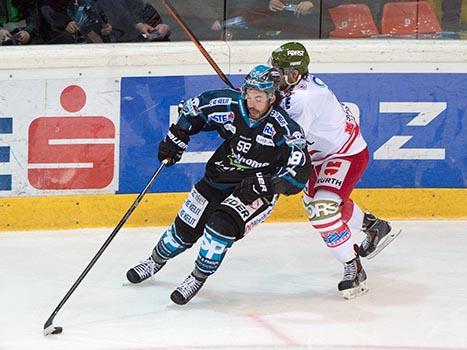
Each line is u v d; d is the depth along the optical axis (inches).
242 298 522.6
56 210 634.2
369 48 648.4
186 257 591.2
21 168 626.8
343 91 653.3
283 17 682.2
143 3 665.0
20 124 622.8
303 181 477.1
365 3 686.5
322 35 687.1
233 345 455.5
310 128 506.9
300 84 492.7
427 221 665.6
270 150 487.8
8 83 616.7
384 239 574.9
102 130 633.0
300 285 546.0
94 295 523.5
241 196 486.0
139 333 470.0
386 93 656.4
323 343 460.1
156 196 644.7
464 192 669.3
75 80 624.4
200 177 647.8
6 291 527.8
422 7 690.2
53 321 485.1
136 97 633.6
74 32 661.9
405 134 661.3
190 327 478.3
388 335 472.1
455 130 664.4
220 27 679.7
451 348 457.1
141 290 532.4
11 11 653.3
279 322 487.2
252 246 612.4
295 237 631.8
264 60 641.0
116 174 639.8
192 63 636.7
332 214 511.5
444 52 655.1
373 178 662.5
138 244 613.3
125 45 632.4
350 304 515.8
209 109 488.1
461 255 601.6
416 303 518.3
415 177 665.6
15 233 628.1
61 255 589.9
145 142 639.1
